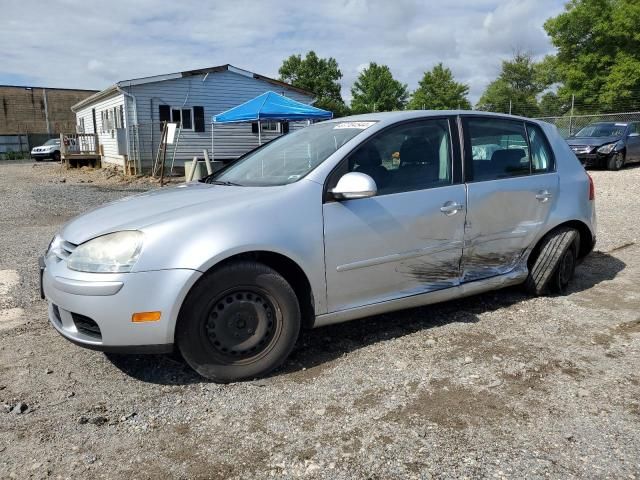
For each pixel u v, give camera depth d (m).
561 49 36.41
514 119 4.41
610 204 9.95
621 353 3.48
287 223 3.18
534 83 60.16
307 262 3.23
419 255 3.69
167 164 20.91
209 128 21.42
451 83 60.44
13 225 9.02
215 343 3.06
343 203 3.38
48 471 2.33
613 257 6.01
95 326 2.94
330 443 2.52
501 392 2.98
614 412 2.77
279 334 3.20
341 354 3.51
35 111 47.81
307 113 14.77
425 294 3.78
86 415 2.77
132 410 2.83
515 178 4.21
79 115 30.92
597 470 2.30
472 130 4.09
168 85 20.38
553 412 2.77
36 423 2.71
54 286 3.04
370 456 2.42
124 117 20.08
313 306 3.33
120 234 2.98
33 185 17.27
